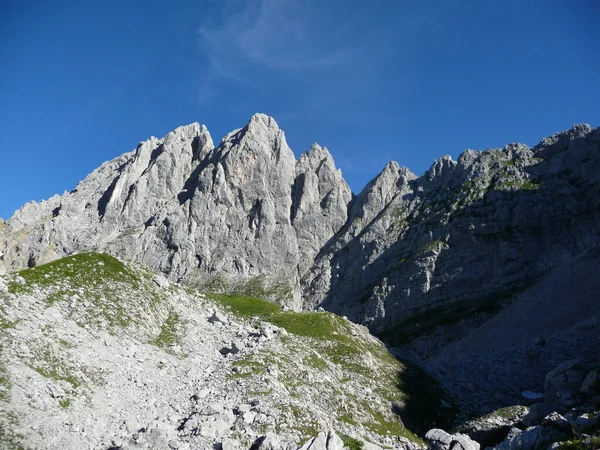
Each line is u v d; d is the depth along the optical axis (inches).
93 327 2153.1
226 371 2250.2
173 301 2933.1
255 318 3636.8
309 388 2240.4
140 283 2842.0
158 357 2230.6
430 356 5895.7
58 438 1366.9
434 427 2471.7
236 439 1526.8
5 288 1993.1
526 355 3575.3
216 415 1675.7
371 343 3686.0
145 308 2583.7
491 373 3316.9
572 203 7219.5
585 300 4419.3
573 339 3649.1
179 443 1446.9
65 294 2305.6
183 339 2573.8
